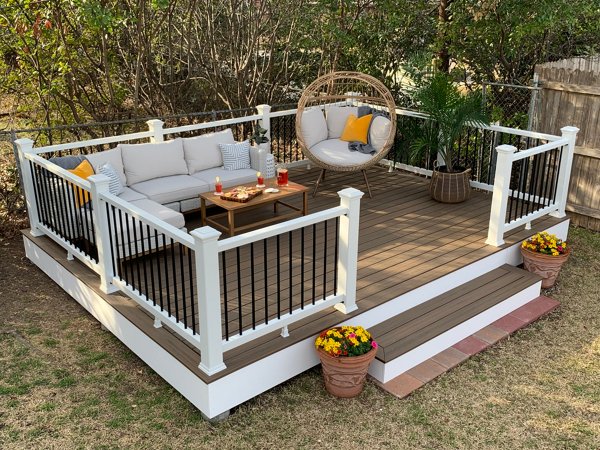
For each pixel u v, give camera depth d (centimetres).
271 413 438
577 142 781
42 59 851
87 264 549
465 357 505
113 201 479
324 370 451
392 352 469
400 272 559
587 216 792
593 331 557
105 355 509
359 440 413
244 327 460
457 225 673
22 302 593
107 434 416
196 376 415
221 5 1003
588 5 890
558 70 777
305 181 813
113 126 998
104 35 838
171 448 404
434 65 998
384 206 729
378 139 757
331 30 959
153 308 464
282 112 796
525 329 559
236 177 692
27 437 414
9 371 486
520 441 415
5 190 771
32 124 928
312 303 469
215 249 387
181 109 1074
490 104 994
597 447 410
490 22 914
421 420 434
